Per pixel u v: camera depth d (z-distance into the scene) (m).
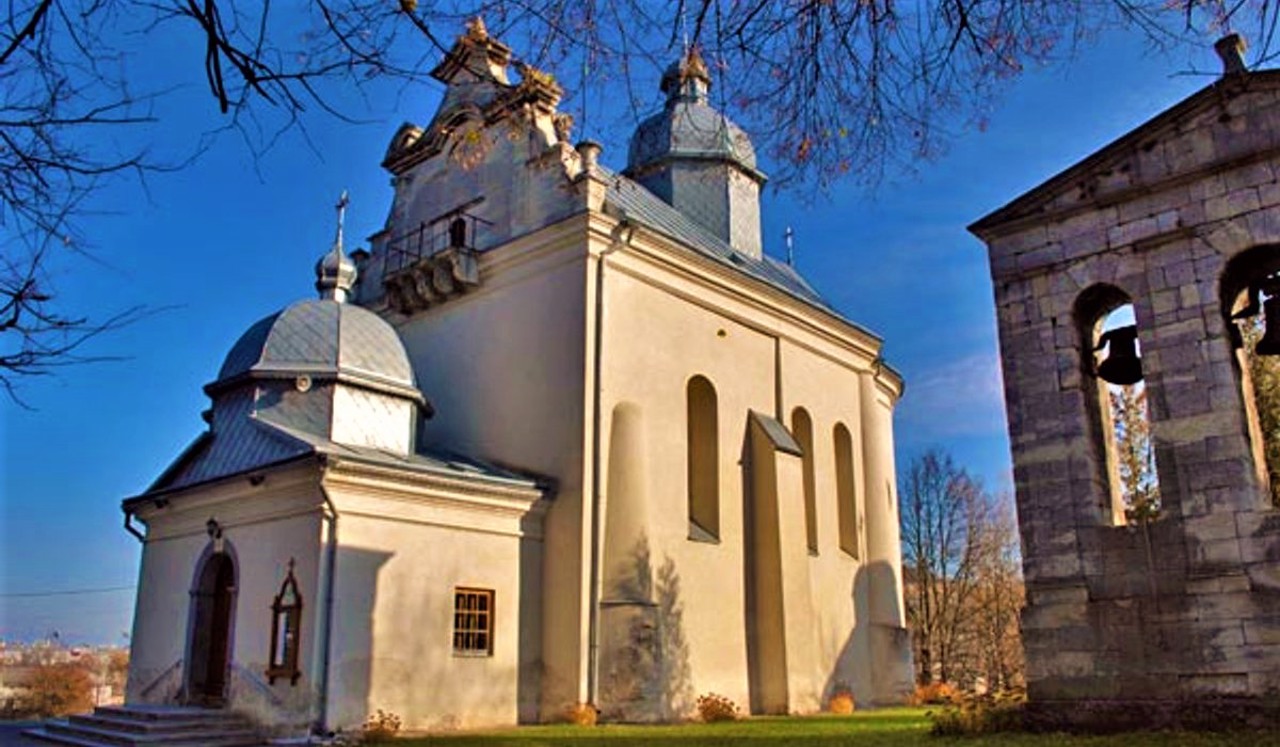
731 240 36.88
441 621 22.89
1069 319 18.88
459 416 28.50
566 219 26.94
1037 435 18.69
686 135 35.94
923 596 64.88
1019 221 19.67
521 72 7.12
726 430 29.69
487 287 28.89
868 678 33.72
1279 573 15.77
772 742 18.67
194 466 25.42
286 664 21.16
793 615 28.55
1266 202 17.20
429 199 31.97
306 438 22.84
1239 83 17.45
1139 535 17.19
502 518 24.62
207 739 20.69
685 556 27.11
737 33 7.27
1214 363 17.11
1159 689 16.44
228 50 4.95
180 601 24.62
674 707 25.34
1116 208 18.73
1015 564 69.12
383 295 32.09
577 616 24.23
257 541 22.92
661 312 28.44
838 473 35.53
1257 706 15.45
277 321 26.16
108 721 22.11
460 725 22.62
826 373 34.97
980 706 18.77
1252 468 16.44
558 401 26.08
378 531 22.27
